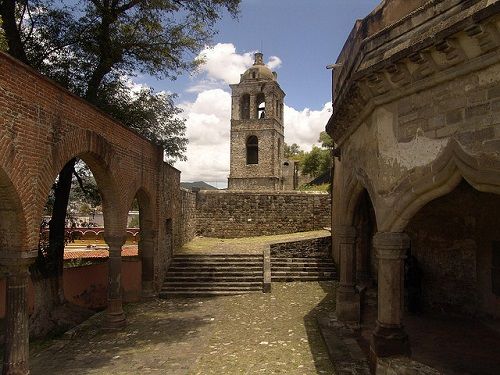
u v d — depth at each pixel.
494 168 5.15
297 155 63.19
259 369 8.57
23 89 7.50
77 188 16.78
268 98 41.25
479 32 4.97
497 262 10.36
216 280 17.39
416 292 11.54
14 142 7.27
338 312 10.99
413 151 6.52
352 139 9.74
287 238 24.09
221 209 27.06
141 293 15.81
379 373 7.05
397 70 6.40
